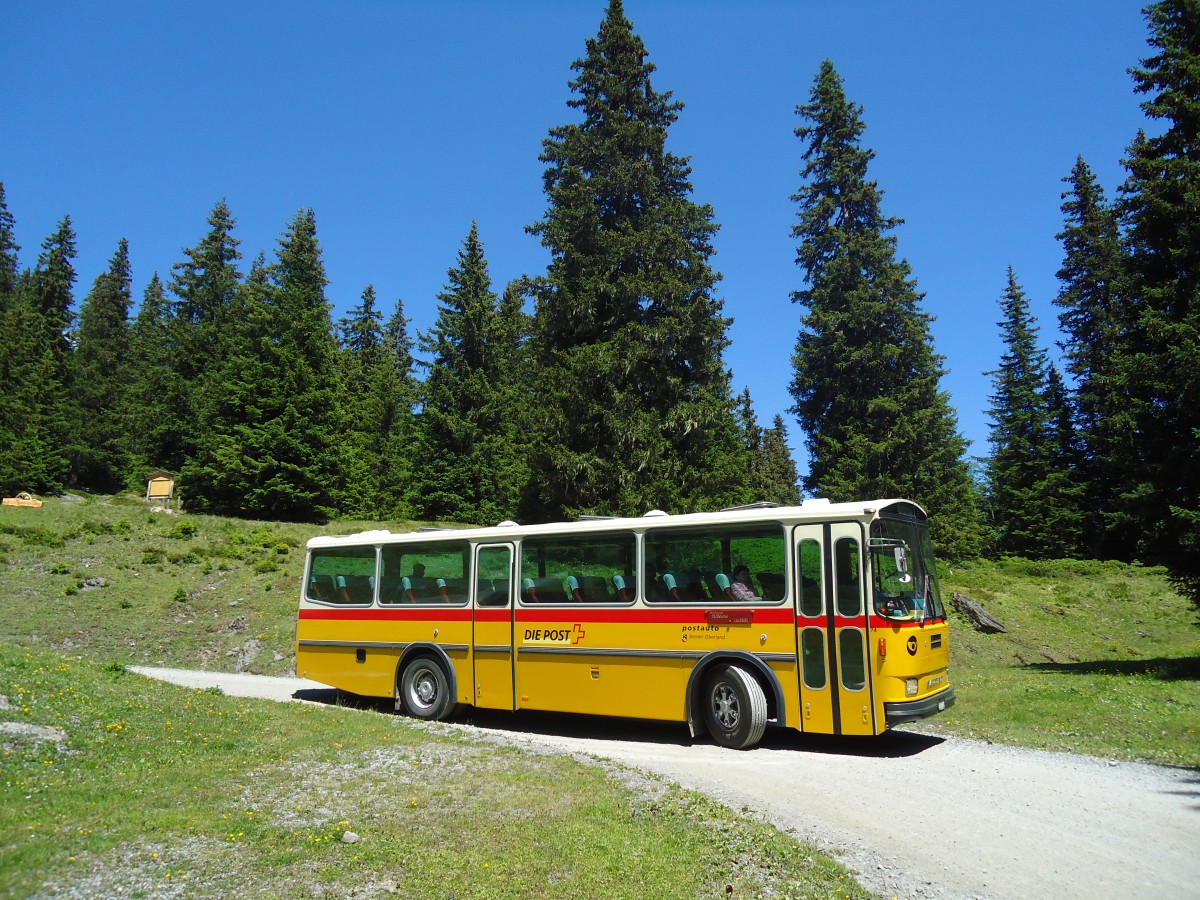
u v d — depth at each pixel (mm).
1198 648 25500
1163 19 16891
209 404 44750
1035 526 47688
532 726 12492
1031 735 10469
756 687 10055
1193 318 15250
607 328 32531
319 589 14570
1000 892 5387
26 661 11023
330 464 43750
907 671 9484
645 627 10992
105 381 61625
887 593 9672
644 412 30500
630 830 6039
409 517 47469
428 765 8000
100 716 8805
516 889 4906
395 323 75812
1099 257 43000
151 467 52656
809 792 7930
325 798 6734
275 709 11211
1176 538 15391
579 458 29234
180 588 26562
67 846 5203
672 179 35219
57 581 26562
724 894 5000
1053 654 24812
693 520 10938
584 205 31578
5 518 33406
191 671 19719
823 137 41906
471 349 50062
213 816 6074
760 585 10297
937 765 9109
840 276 39406
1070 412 49156
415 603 13266
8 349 52750
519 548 12336
